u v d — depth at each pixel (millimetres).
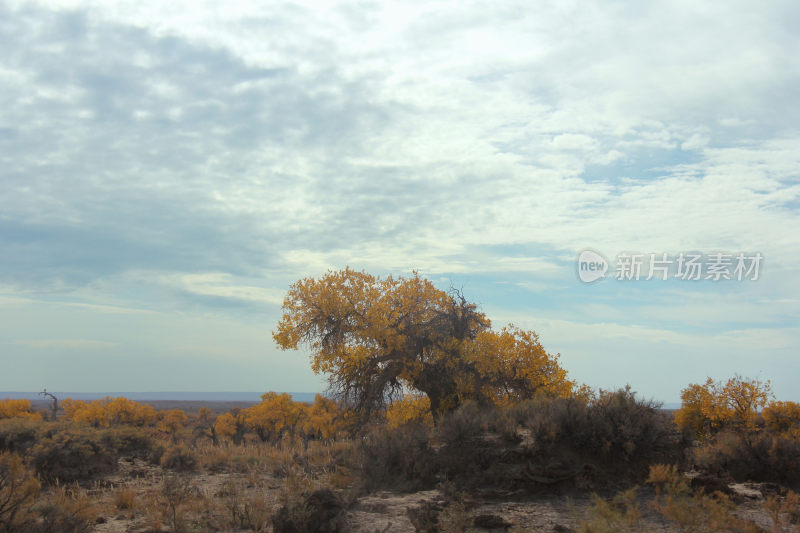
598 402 13094
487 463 11938
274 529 9297
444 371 22109
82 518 9711
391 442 13516
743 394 26031
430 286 23500
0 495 9438
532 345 22125
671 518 8602
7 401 47219
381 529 9250
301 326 22828
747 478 12125
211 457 18484
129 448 18234
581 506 10273
